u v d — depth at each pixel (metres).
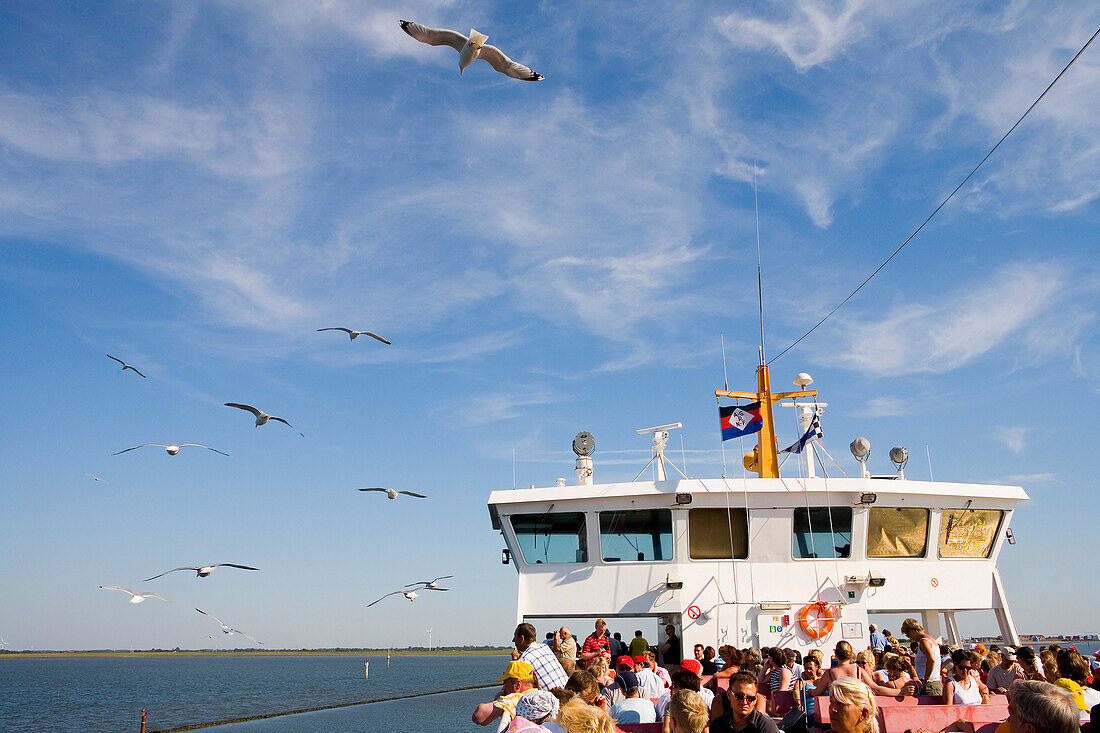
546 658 11.62
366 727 49.31
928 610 23.86
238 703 95.25
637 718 12.74
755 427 24.77
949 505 23.91
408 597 21.14
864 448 25.61
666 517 23.45
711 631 22.55
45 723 76.19
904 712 12.15
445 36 12.08
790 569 23.02
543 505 23.84
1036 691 6.27
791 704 14.57
